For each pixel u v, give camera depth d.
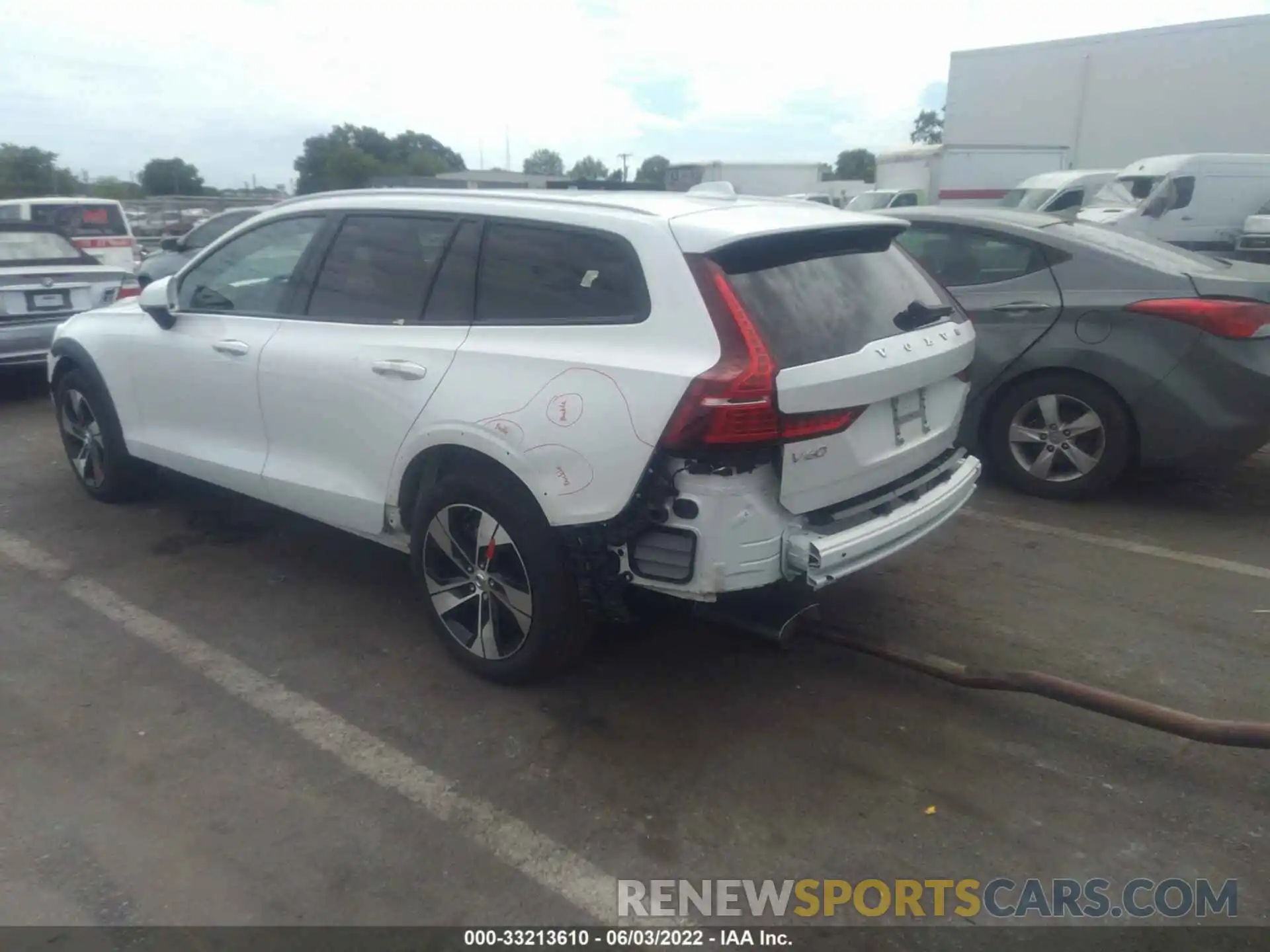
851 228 3.54
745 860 2.87
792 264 3.33
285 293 4.32
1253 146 17.80
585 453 3.18
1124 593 4.54
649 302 3.16
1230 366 5.08
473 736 3.45
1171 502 5.71
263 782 3.19
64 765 3.27
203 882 2.77
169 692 3.72
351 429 3.94
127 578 4.70
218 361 4.48
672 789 3.16
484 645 3.71
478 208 3.71
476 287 3.64
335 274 4.14
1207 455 5.31
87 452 5.61
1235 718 3.55
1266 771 3.26
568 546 3.36
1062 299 5.44
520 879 2.79
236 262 4.60
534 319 3.44
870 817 3.04
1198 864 2.86
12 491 5.89
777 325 3.10
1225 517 5.49
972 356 3.96
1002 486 5.97
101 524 5.37
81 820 3.01
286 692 3.72
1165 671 3.87
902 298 3.69
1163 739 3.43
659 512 3.12
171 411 4.88
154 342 4.85
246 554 4.98
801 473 3.10
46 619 4.28
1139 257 5.39
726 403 2.93
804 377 3.01
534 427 3.29
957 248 5.85
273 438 4.35
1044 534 5.22
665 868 2.83
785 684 3.77
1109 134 19.38
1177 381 5.20
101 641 4.09
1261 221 14.67
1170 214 15.40
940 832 2.98
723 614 3.36
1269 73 17.28
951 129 21.39
